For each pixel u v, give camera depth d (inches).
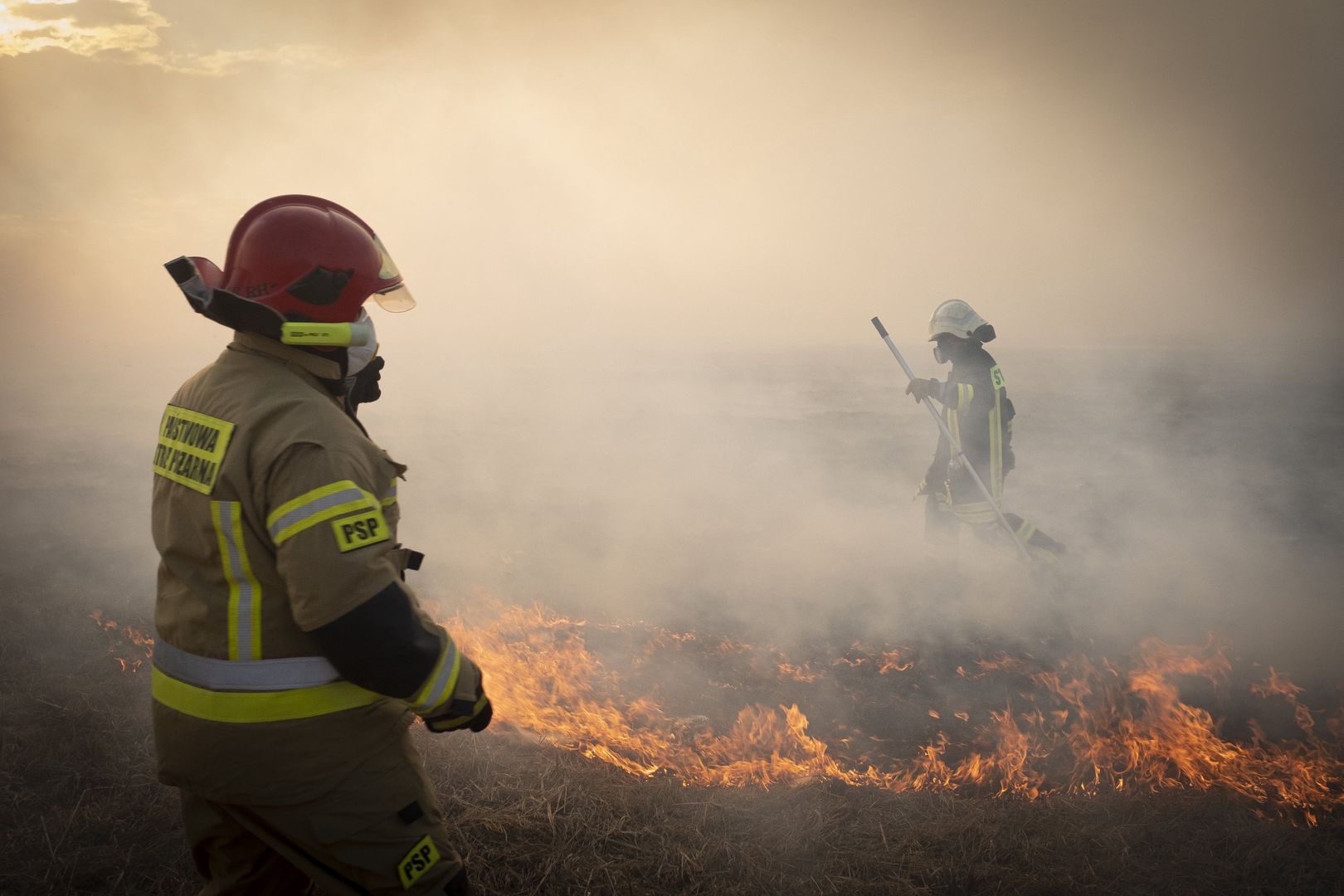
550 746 139.7
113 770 130.6
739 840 118.1
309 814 65.7
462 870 72.6
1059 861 115.2
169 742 66.2
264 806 65.4
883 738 160.4
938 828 121.0
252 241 69.4
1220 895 110.4
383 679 61.4
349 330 69.3
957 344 213.5
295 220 69.6
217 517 63.4
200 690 64.8
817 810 124.3
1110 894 109.8
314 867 68.4
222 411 65.9
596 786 126.3
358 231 72.4
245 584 64.1
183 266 68.3
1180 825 122.4
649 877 110.9
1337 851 118.8
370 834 67.3
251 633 64.2
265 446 62.8
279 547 61.2
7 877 106.8
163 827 118.0
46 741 137.6
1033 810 125.3
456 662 66.2
